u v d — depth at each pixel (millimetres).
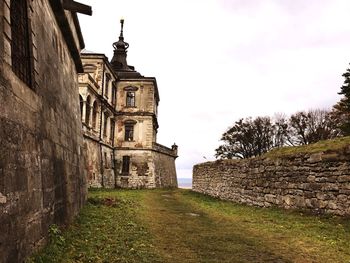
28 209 5930
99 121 34656
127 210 14258
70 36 11180
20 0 6680
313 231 9836
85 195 14898
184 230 10195
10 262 4969
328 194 12055
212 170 25453
